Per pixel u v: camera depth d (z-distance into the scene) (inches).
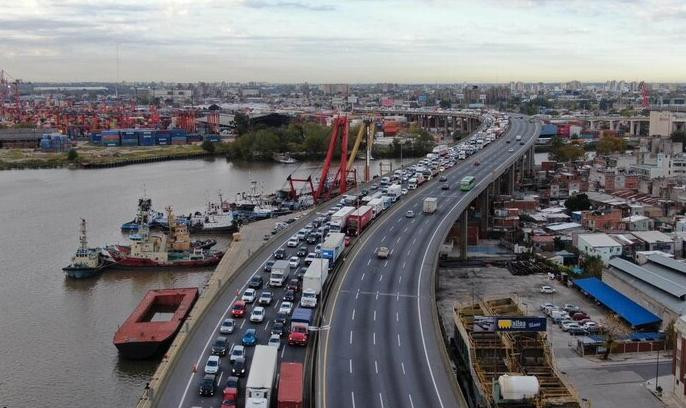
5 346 4416.8
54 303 5315.0
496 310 4160.9
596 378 3735.2
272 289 4495.6
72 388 3826.3
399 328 3663.9
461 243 6422.2
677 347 3496.6
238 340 3627.0
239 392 3056.1
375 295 4178.2
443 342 3481.8
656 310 4542.3
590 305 5022.1
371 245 5305.1
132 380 3932.1
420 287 4328.3
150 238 6614.2
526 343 3489.2
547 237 6752.0
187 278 6082.7
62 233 7687.0
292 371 3009.4
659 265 5295.3
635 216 7436.0
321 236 5713.6
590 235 6446.9
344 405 2815.0
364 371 3144.7
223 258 6402.6
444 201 6811.0
